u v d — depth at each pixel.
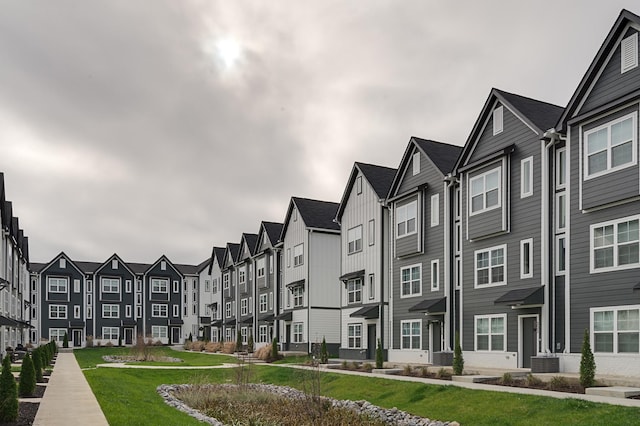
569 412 13.20
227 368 31.06
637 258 17.53
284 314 42.75
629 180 17.70
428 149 28.83
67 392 17.84
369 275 33.16
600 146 18.81
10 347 44.66
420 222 28.41
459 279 25.84
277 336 45.00
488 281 23.72
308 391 18.95
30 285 68.44
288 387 23.47
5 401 12.42
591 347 18.67
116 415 13.45
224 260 62.28
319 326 39.81
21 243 56.56
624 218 18.00
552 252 20.73
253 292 51.31
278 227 49.44
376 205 32.84
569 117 20.19
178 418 14.52
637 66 18.03
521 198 22.30
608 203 18.31
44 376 24.08
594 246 18.91
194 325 75.75
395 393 18.86
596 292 18.69
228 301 60.00
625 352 17.61
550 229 20.89
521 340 21.84
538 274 21.19
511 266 22.53
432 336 27.50
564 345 19.78
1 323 36.72
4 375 12.63
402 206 30.08
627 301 17.66
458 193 26.52
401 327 29.73
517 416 13.93
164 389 22.95
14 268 49.88
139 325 72.88
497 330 23.05
